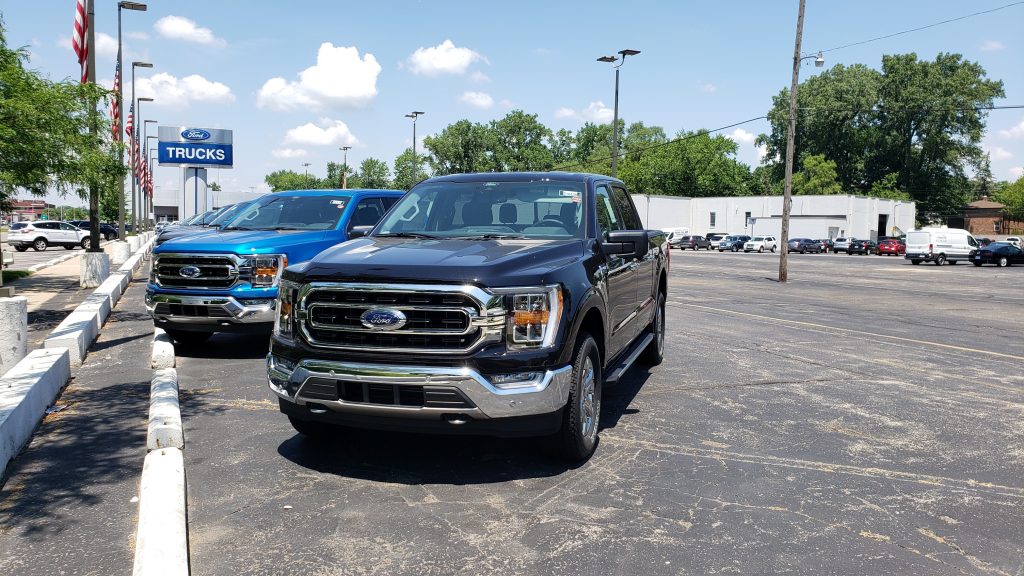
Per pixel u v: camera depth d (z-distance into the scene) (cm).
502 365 417
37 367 628
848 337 1081
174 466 435
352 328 427
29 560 348
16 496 427
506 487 441
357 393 427
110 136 1528
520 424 426
